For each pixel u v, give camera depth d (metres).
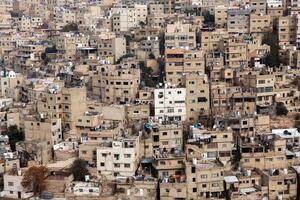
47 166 175.38
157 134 185.00
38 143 183.75
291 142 188.12
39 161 182.00
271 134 185.12
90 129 196.75
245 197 158.38
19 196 165.38
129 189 159.75
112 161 173.00
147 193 159.38
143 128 196.25
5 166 174.38
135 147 174.50
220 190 164.00
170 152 180.88
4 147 191.50
